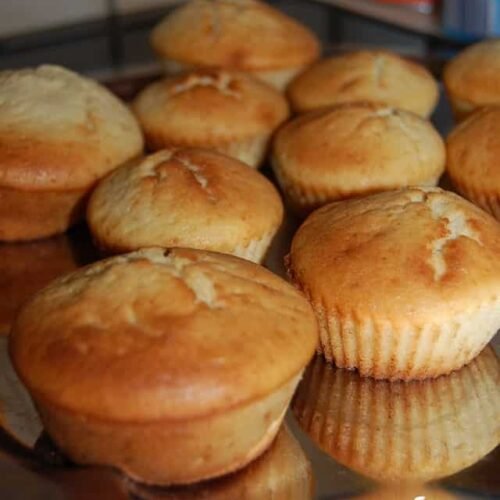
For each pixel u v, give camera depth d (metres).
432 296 0.26
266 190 0.33
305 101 0.42
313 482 0.23
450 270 0.26
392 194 0.29
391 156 0.35
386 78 0.41
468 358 0.28
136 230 0.31
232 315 0.22
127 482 0.22
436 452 0.24
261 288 0.24
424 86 0.42
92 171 0.34
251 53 0.45
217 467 0.23
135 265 0.23
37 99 0.35
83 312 0.22
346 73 0.42
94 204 0.32
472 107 0.42
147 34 0.61
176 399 0.20
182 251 0.24
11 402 0.26
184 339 0.21
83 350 0.21
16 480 0.21
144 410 0.20
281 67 0.45
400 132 0.36
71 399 0.20
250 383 0.21
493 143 0.36
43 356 0.21
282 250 0.34
